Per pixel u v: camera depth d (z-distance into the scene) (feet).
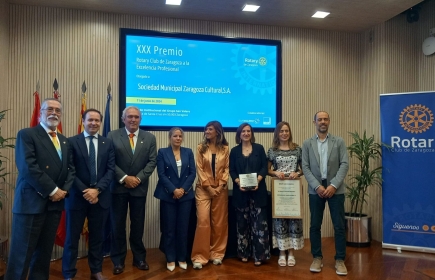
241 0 13.03
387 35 15.43
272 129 15.47
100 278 10.24
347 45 16.31
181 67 14.58
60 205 9.16
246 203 11.83
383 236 14.05
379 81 15.58
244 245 12.06
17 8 13.19
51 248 9.22
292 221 11.94
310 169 11.59
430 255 13.12
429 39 15.14
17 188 8.82
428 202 13.41
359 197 15.20
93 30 13.92
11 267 8.65
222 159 11.96
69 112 13.62
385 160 14.12
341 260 11.21
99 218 10.18
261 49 15.39
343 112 16.40
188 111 14.65
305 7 13.67
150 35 14.30
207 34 14.97
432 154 13.37
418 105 13.61
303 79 15.97
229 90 15.05
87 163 9.93
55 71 13.52
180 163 11.64
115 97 14.10
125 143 10.94
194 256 11.75
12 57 13.10
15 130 13.09
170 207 11.41
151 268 11.58
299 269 11.54
